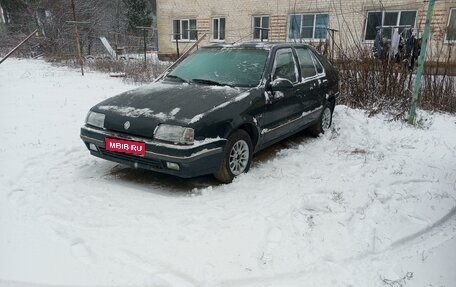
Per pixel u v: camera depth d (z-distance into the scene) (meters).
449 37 9.09
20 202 3.32
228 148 3.78
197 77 4.55
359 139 5.68
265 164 4.54
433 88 8.25
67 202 3.38
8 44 21.17
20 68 14.53
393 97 7.70
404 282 2.48
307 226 3.08
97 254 2.62
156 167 3.56
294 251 2.75
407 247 2.92
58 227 2.95
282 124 4.65
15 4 24.45
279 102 4.49
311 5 15.87
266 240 2.87
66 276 2.39
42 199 3.41
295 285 2.41
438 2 13.16
